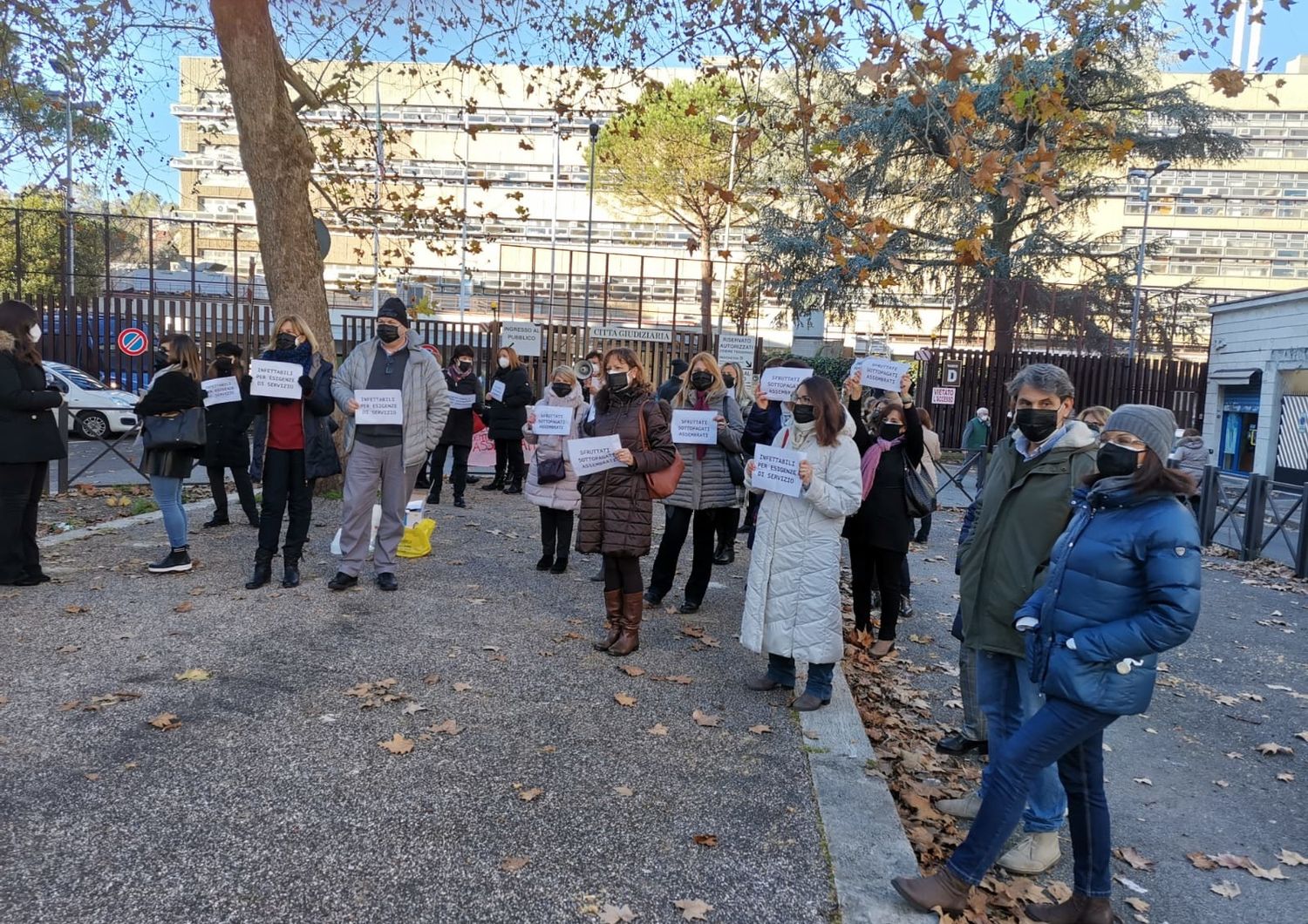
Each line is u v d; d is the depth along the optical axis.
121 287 32.62
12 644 4.96
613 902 2.95
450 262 46.16
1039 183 6.49
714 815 3.59
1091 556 2.98
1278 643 7.55
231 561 7.18
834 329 40.09
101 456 10.92
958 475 15.75
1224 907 3.56
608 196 44.12
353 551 6.48
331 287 38.66
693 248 9.27
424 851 3.16
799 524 4.65
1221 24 6.36
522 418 12.09
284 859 3.04
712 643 5.89
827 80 19.62
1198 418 21.48
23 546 6.23
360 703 4.41
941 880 3.04
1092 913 3.17
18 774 3.50
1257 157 52.34
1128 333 26.23
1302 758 5.16
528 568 7.66
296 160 9.87
